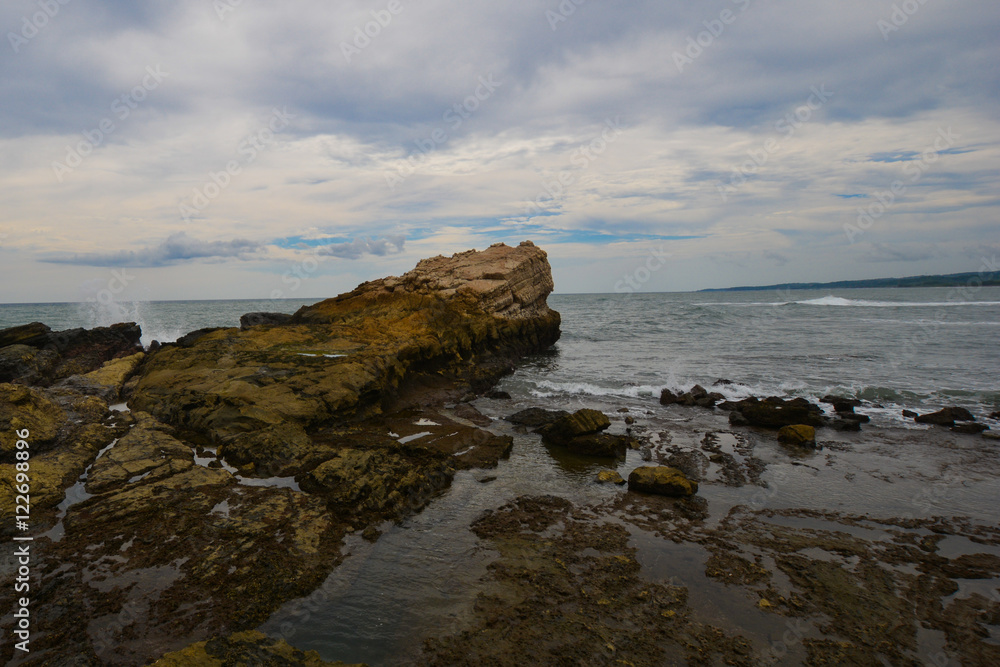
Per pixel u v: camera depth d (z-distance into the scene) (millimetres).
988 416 16516
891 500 10273
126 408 15695
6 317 68000
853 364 26312
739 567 7664
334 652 5789
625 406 18406
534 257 34781
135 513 8469
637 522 9141
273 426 12062
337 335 22250
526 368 26703
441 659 5727
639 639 6090
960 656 5887
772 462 12469
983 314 58406
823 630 6312
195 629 5961
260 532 7977
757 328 46062
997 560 7953
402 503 9453
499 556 7898
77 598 6344
